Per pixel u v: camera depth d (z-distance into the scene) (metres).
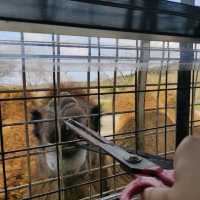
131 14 0.59
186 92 0.92
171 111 0.94
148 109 0.91
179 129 0.93
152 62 0.76
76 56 0.64
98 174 0.88
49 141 0.79
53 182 0.83
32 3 0.48
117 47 0.70
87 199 0.87
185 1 0.69
